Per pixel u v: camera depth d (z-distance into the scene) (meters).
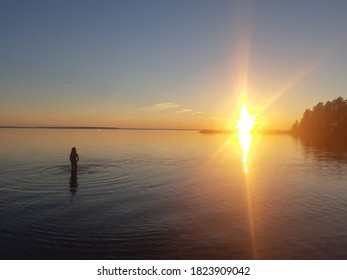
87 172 36.00
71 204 21.77
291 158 58.00
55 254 13.77
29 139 113.31
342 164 47.81
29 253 13.77
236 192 26.53
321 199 24.06
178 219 18.75
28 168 38.00
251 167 44.19
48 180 30.42
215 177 34.62
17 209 20.36
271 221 18.50
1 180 30.09
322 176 35.72
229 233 16.44
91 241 15.16
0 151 61.94
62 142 98.19
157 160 52.03
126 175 34.69
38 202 22.19
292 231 16.81
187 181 31.75
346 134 142.50
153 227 17.23
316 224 17.98
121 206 21.52
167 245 14.84
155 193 25.80
